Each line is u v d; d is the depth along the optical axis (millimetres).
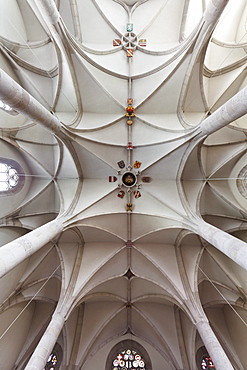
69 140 11062
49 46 11516
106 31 12781
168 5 12180
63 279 11742
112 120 12414
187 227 10828
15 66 10617
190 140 10711
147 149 12445
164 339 13242
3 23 9523
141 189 12594
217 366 7098
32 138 11992
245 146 11688
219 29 11344
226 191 12430
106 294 13281
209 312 13422
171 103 12148
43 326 12586
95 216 12008
